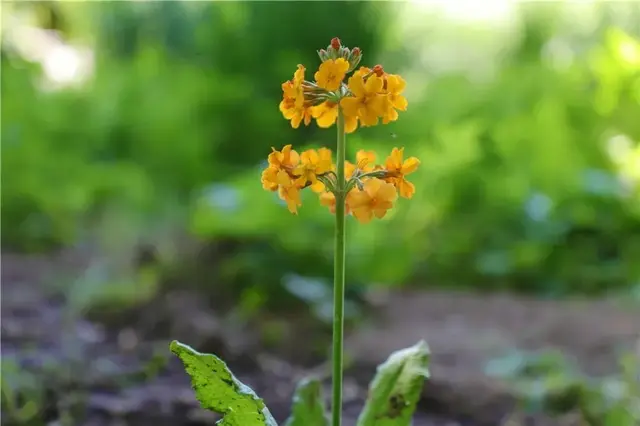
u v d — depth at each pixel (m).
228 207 1.62
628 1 2.31
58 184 2.12
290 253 1.56
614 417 0.98
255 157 2.22
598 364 1.21
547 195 1.96
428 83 2.38
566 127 2.10
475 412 1.05
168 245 1.70
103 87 2.35
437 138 2.05
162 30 2.53
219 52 2.32
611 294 1.70
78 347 1.17
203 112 2.23
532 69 2.33
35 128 2.22
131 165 2.18
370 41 2.23
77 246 2.00
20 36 2.63
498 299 1.69
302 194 1.64
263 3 2.25
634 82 2.00
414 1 2.44
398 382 0.81
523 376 1.13
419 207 1.93
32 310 1.42
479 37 2.55
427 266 1.84
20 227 2.05
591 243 1.89
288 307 1.49
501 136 2.10
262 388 1.09
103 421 0.99
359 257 1.70
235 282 1.54
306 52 2.23
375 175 0.76
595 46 2.29
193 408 1.01
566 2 2.46
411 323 1.48
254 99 2.24
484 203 1.98
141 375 1.08
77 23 2.73
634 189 1.93
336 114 0.77
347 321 1.43
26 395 0.99
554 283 1.77
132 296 1.42
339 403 0.77
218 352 1.22
